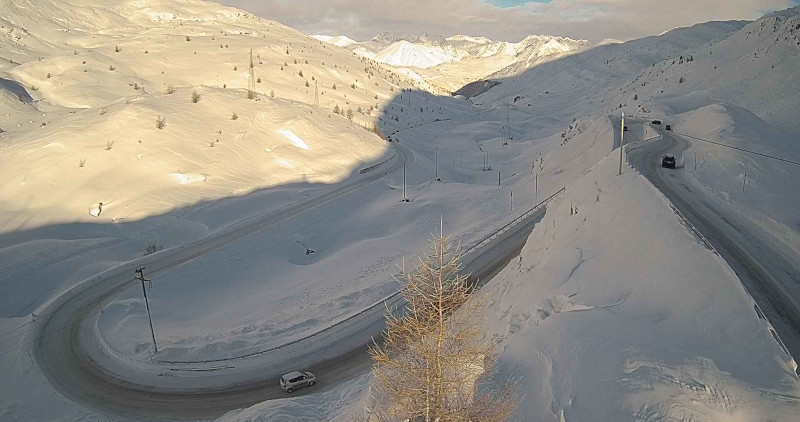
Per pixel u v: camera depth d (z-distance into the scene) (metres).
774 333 14.34
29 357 28.06
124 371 26.42
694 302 16.84
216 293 38.91
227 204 55.50
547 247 28.64
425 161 86.94
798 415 12.05
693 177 35.91
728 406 12.42
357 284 36.59
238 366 25.88
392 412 12.17
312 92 123.75
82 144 56.62
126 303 34.53
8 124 69.75
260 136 71.94
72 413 23.02
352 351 26.38
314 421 19.42
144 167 56.53
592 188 32.28
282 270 43.56
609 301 19.02
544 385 14.50
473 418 10.95
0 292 36.31
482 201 58.28
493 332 21.17
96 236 46.31
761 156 39.25
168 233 48.47
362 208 59.59
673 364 13.91
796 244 23.16
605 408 12.80
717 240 23.92
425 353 10.70
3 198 48.88
